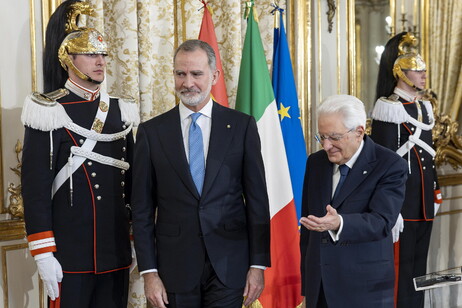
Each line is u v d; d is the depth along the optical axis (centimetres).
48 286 256
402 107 371
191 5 381
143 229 247
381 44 464
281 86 371
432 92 471
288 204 339
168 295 246
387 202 222
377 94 398
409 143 375
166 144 247
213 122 251
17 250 320
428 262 489
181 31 383
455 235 505
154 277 246
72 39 267
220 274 241
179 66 244
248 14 358
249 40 352
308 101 429
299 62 424
